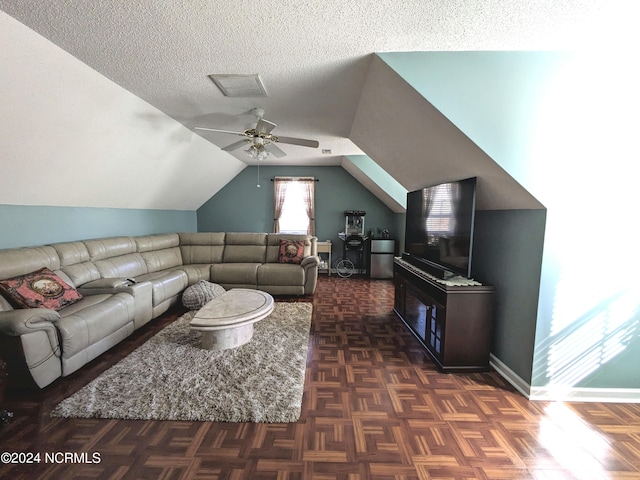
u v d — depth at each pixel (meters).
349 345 2.75
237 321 2.40
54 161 2.51
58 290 2.42
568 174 1.86
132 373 2.17
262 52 1.82
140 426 1.66
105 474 1.36
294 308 3.75
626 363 1.94
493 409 1.87
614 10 1.41
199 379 2.10
